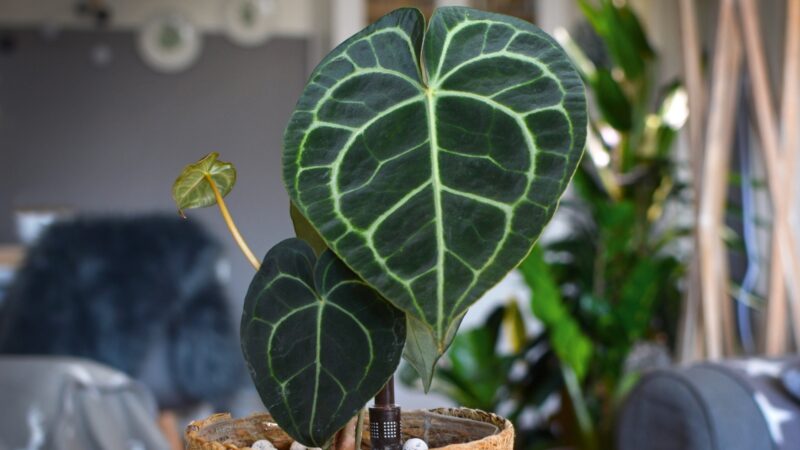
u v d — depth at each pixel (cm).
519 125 53
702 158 234
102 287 343
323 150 53
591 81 328
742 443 159
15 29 738
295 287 57
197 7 762
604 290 346
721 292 233
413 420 67
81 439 221
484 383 322
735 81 234
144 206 753
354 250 52
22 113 738
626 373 327
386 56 54
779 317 227
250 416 67
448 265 51
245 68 767
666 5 502
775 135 229
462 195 52
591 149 348
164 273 347
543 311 296
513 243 51
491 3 612
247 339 57
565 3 606
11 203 734
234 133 765
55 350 335
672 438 168
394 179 53
